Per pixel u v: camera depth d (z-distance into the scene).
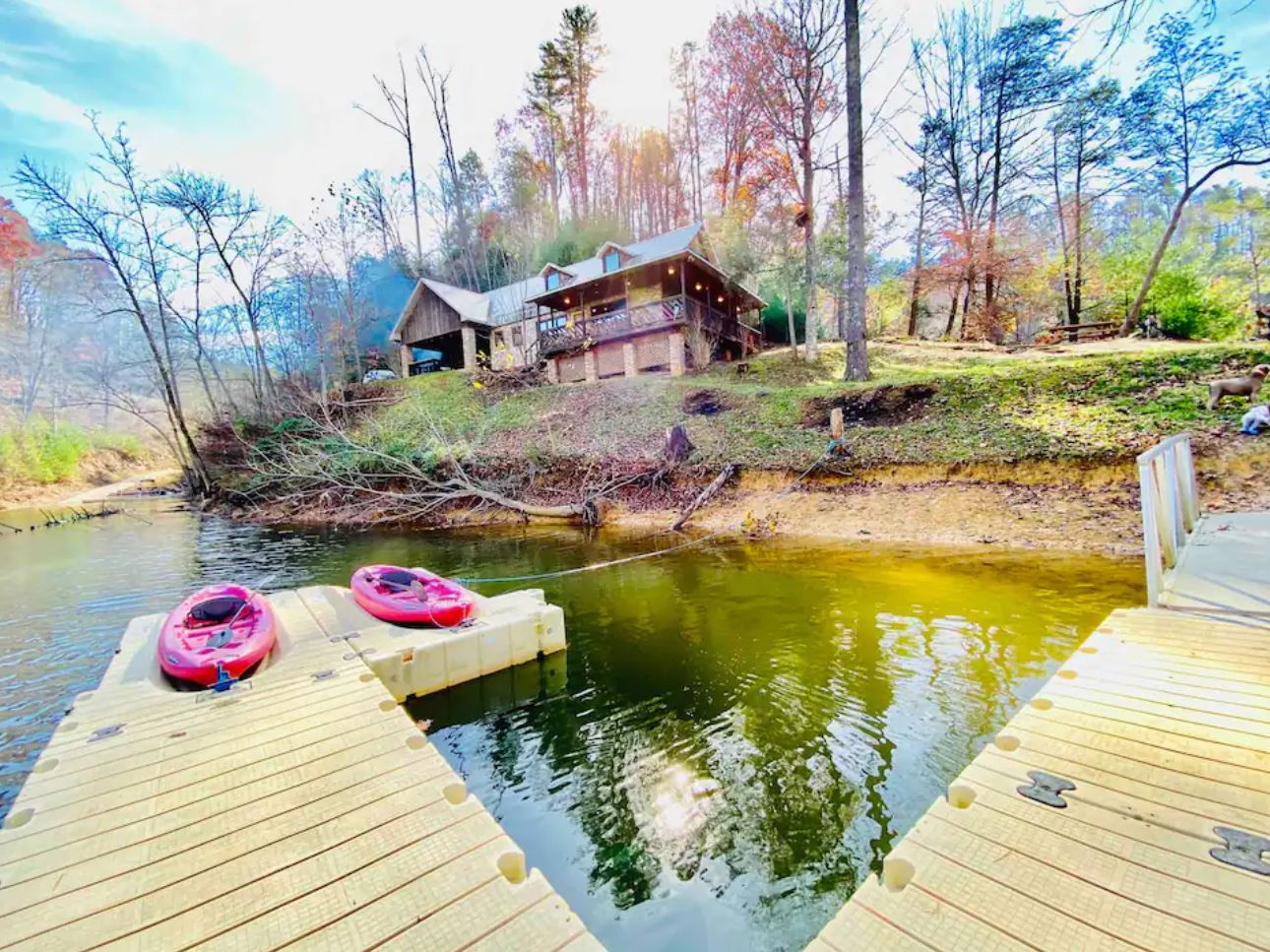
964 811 2.27
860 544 9.63
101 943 2.00
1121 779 2.42
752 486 12.95
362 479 18.22
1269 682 3.20
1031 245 24.52
